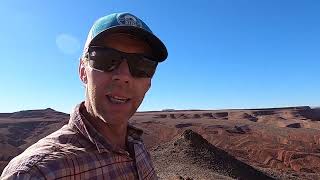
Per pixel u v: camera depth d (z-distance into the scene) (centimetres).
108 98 40
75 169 34
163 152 718
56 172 32
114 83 39
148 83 43
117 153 39
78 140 37
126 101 40
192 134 766
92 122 41
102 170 37
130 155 44
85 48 40
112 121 40
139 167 44
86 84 41
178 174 549
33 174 31
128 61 39
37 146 35
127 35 40
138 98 41
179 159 671
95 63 39
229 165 687
